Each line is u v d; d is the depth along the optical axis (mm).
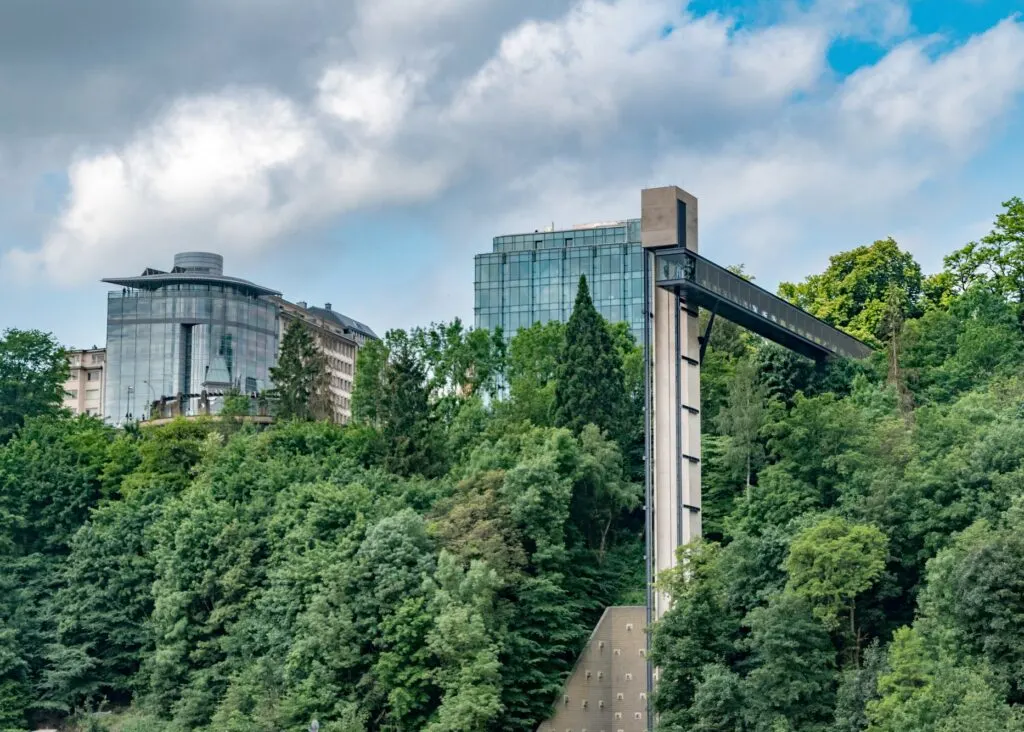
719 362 176250
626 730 141875
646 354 140125
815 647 122688
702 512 155000
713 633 128250
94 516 176250
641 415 174250
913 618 129750
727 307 145750
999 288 192875
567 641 144000
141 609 165125
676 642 127312
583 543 154750
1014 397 150875
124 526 170000
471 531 146125
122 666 163125
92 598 163125
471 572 138250
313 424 192000
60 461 184500
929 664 111688
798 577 125500
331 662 137500
